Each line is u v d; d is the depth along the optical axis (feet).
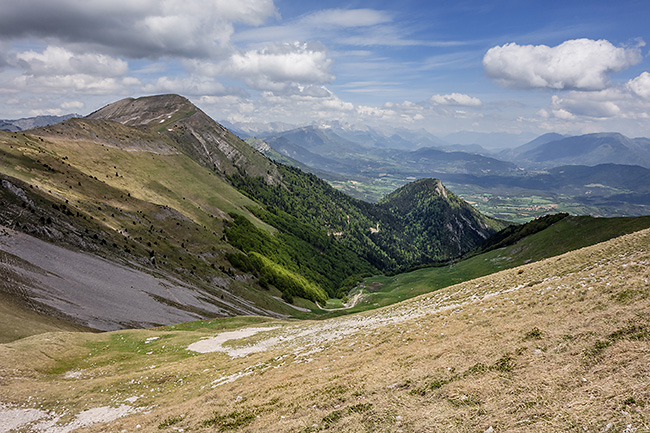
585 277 100.01
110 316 250.16
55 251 299.17
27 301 216.95
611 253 122.93
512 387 56.18
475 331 88.07
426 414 55.62
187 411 89.25
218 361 144.87
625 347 55.62
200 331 219.20
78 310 238.27
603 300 76.13
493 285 147.64
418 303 170.81
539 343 68.18
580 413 45.06
